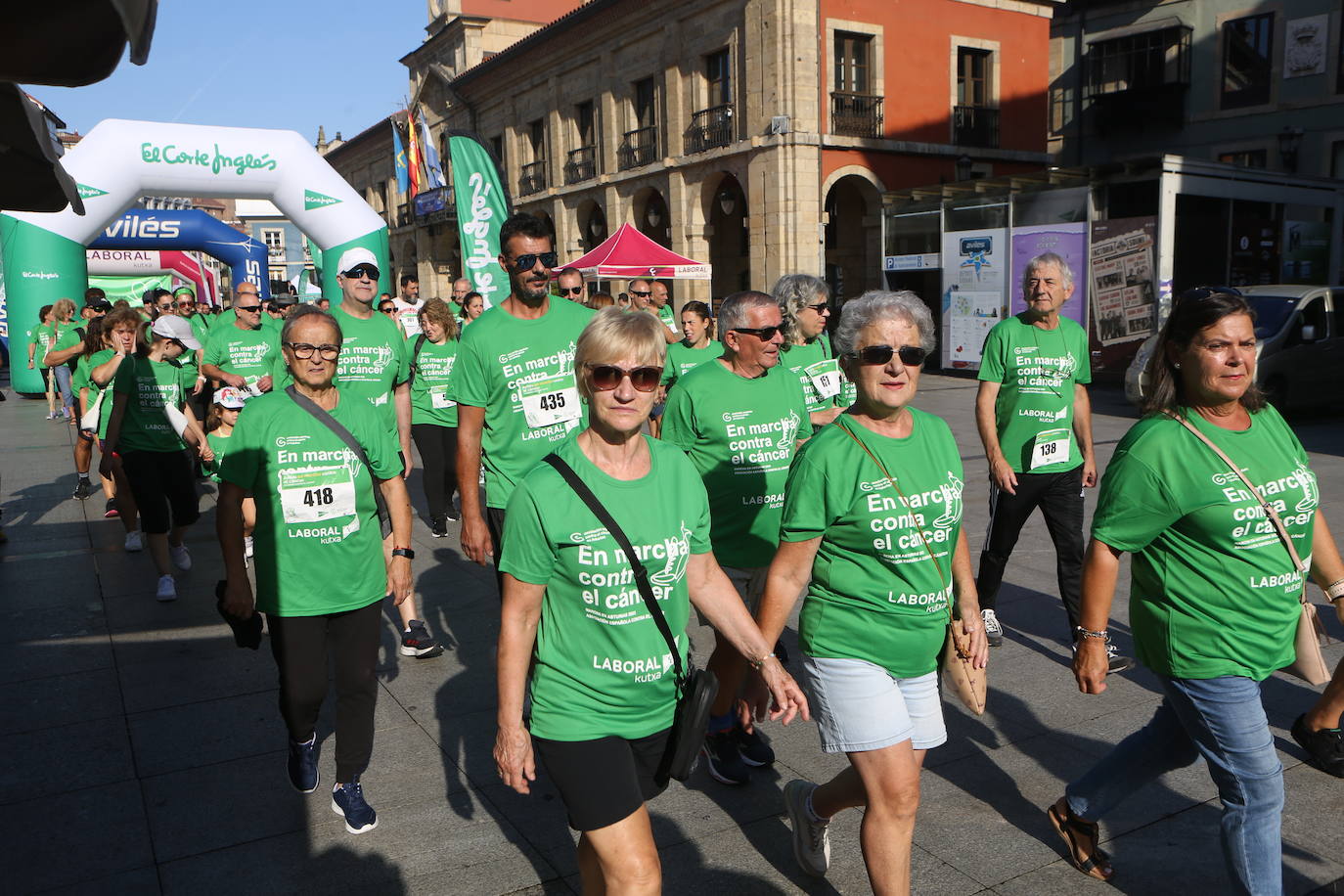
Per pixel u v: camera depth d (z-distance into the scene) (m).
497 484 4.05
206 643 5.32
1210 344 2.45
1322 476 9.24
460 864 3.19
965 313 18.64
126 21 1.42
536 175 31.73
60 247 15.56
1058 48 28.09
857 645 2.58
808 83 21.88
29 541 7.67
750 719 2.88
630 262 15.51
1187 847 3.20
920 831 3.32
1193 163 15.88
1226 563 2.49
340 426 3.35
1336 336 13.58
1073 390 4.80
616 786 2.26
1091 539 2.70
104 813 3.53
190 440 6.01
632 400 2.25
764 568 3.77
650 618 2.31
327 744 4.14
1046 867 3.09
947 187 18.48
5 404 17.67
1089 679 2.74
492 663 5.00
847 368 2.59
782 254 22.17
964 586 2.74
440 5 37.69
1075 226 16.69
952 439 2.68
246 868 3.17
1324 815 3.35
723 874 3.09
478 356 3.93
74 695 4.61
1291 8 23.73
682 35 24.70
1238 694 2.51
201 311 17.86
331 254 14.99
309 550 3.30
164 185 14.36
